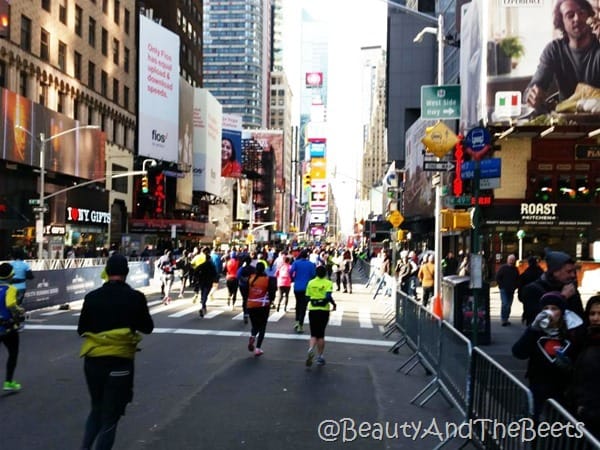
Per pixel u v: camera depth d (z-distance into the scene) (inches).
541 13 1174.3
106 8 2052.2
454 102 628.1
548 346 206.4
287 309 823.1
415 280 839.1
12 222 1469.0
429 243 2048.5
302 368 428.1
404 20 2610.7
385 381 395.9
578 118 1157.7
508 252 1305.4
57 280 780.0
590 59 1159.6
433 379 369.7
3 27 1346.0
